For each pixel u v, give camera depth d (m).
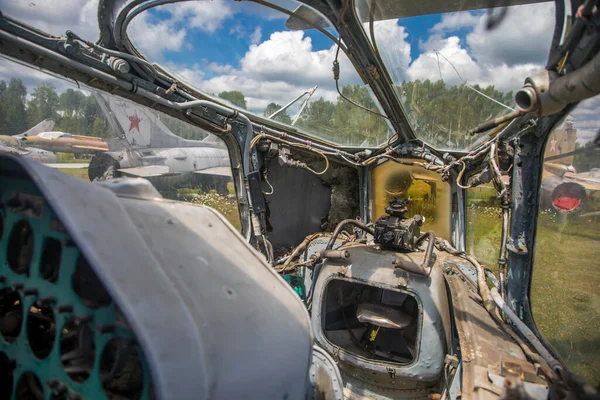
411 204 4.60
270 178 4.38
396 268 2.61
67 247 1.04
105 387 1.06
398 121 3.94
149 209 1.33
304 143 4.20
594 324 2.27
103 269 0.90
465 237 4.37
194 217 1.46
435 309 2.47
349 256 2.83
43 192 0.94
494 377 1.92
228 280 1.26
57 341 1.02
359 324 2.92
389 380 2.63
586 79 1.28
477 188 4.21
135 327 0.86
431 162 4.18
